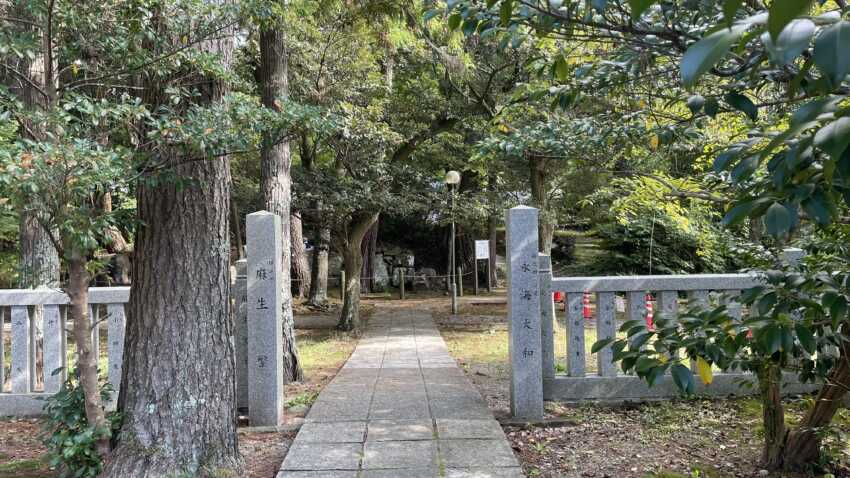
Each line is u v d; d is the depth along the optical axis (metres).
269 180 7.02
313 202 10.83
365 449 4.05
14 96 2.97
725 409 4.98
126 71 3.33
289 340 6.81
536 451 4.20
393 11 8.78
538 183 11.41
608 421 4.81
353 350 8.98
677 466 3.86
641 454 4.09
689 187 3.98
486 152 4.31
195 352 3.54
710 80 2.75
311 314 14.27
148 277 3.55
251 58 9.44
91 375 3.39
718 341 2.04
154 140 3.12
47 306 5.43
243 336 5.30
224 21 3.59
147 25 3.39
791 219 1.17
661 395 5.30
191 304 3.55
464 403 5.28
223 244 3.74
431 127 11.97
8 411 5.38
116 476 3.32
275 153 7.05
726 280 5.26
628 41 2.11
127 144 3.51
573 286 5.33
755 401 5.12
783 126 2.83
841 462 3.72
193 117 3.16
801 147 1.05
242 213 11.58
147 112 2.99
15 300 5.41
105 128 3.28
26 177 2.45
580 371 5.34
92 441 3.36
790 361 3.84
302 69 10.24
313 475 3.61
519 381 4.86
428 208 11.75
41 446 4.53
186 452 3.45
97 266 3.37
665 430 4.55
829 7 1.73
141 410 3.45
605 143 3.65
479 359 8.05
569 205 13.32
